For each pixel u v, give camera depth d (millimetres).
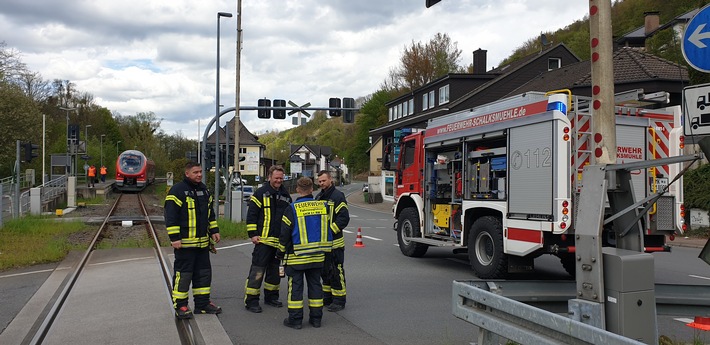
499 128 9734
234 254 13188
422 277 10320
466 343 6008
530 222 8898
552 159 8539
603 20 4691
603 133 4676
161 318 6875
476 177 10484
